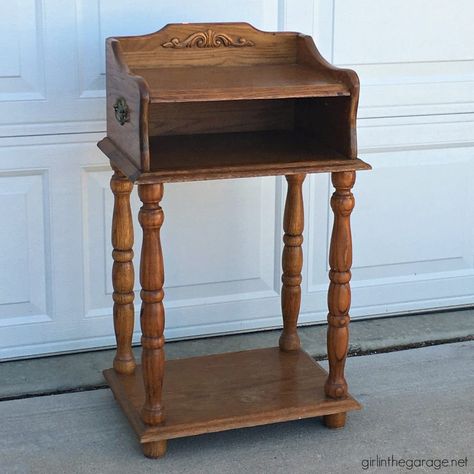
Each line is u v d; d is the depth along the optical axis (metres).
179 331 3.99
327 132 3.50
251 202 3.96
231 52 3.55
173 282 3.95
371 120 4.01
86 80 3.76
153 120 3.59
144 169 3.29
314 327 4.11
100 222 3.85
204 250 3.95
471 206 4.18
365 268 4.12
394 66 4.01
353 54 3.96
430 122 4.07
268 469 3.44
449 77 4.07
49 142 3.76
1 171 3.74
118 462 3.46
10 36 3.68
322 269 4.09
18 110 3.72
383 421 3.63
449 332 4.10
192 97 3.30
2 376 3.80
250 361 3.76
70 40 3.72
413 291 4.18
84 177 3.81
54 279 3.85
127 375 3.70
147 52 3.50
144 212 3.33
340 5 3.93
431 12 4.00
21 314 3.85
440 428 3.60
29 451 3.50
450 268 4.21
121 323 3.69
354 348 3.99
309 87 3.38
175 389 3.61
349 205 3.46
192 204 3.91
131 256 3.65
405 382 3.82
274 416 3.51
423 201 4.12
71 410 3.67
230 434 3.57
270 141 3.56
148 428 3.44
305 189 4.00
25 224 3.79
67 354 3.91
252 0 3.84
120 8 3.74
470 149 4.14
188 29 3.51
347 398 3.58
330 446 3.52
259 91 3.34
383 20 3.97
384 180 4.07
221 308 4.01
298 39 3.57
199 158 3.41
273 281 4.04
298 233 3.74
